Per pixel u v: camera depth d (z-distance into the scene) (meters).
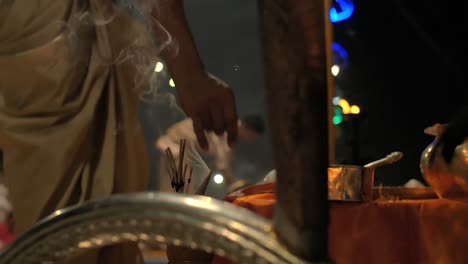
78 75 1.55
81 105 1.55
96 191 1.56
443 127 1.50
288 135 0.65
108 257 1.56
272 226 0.66
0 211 3.35
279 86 0.66
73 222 0.72
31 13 1.51
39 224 0.75
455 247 1.44
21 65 1.51
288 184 0.65
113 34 1.57
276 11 0.66
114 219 0.70
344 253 1.48
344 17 2.57
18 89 1.53
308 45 0.66
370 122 4.48
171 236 0.68
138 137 1.61
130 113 1.60
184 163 1.81
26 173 1.54
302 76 0.65
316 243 0.65
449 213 1.45
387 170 3.77
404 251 1.46
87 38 1.56
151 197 0.68
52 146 1.52
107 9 1.56
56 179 1.53
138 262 1.62
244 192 1.66
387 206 1.48
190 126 1.96
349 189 1.50
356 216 1.49
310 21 0.66
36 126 1.53
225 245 0.65
